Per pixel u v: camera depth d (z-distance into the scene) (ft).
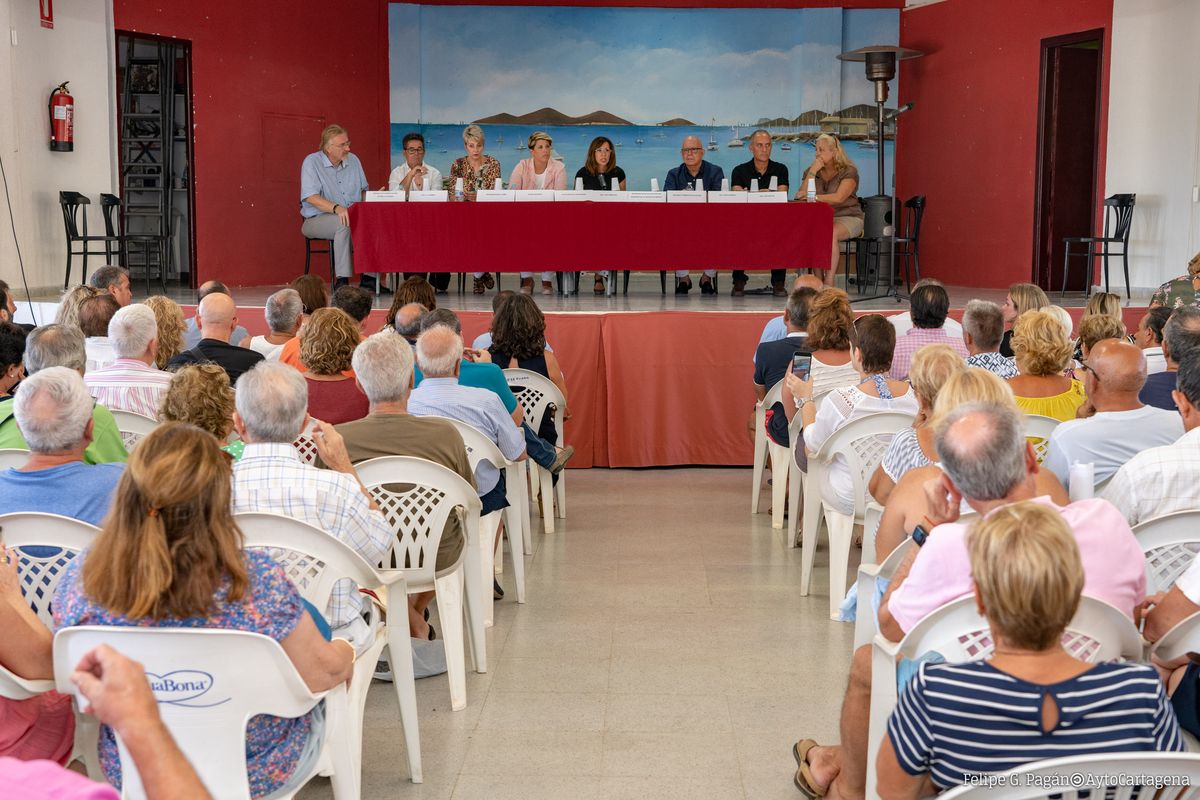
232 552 6.10
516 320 16.98
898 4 40.75
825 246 25.88
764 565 15.84
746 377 22.86
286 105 36.78
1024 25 35.86
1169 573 8.36
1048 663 5.40
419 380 15.23
